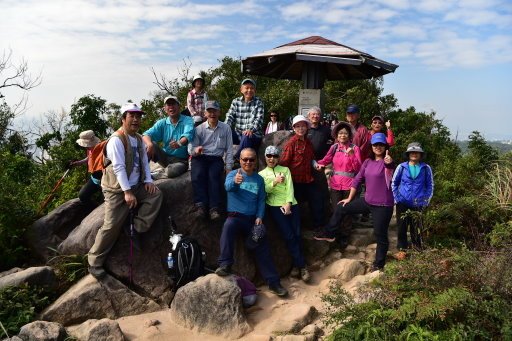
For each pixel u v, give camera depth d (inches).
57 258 219.5
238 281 197.5
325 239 236.1
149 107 564.1
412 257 189.8
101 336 170.1
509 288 158.7
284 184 224.8
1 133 666.2
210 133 226.1
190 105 320.8
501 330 143.8
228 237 204.2
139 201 206.4
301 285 220.7
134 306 196.2
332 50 291.1
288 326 179.0
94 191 243.4
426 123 524.4
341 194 249.8
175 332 182.2
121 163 193.2
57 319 184.7
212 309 182.4
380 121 271.4
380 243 220.5
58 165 382.0
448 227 247.9
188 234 220.7
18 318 178.2
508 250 178.1
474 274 165.3
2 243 223.9
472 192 286.5
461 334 147.1
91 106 549.3
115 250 205.8
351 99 675.4
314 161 240.2
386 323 154.6
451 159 398.6
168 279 209.2
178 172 231.5
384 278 179.2
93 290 192.9
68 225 240.8
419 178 224.8
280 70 375.9
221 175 234.4
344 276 220.5
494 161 333.1
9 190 261.6
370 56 299.0
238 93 621.9
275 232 231.5
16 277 193.3
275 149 225.1
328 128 266.1
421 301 154.9
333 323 175.3
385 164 219.8
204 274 211.8
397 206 231.6
